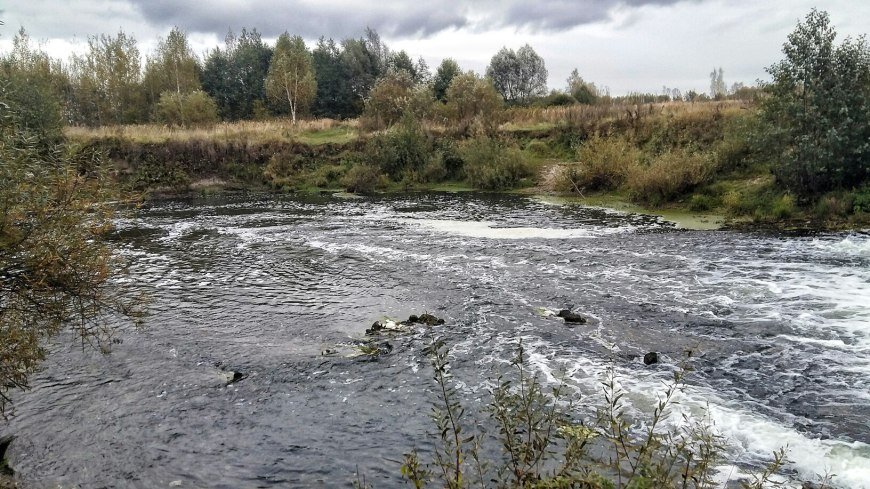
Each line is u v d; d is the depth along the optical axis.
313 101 65.75
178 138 39.72
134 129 42.16
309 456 6.82
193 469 6.64
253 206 30.06
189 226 23.52
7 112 6.64
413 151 38.81
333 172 38.66
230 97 72.38
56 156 6.50
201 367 9.45
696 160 24.91
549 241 18.44
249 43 80.38
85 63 53.72
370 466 6.55
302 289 13.87
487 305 12.19
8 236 5.73
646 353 9.32
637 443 6.57
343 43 78.75
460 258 16.53
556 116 40.88
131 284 14.35
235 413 7.92
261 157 40.16
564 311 11.26
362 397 8.27
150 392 8.59
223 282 14.54
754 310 11.14
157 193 36.09
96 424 7.70
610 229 20.30
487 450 6.53
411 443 6.98
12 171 5.73
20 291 6.02
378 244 18.94
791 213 20.06
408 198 31.88
